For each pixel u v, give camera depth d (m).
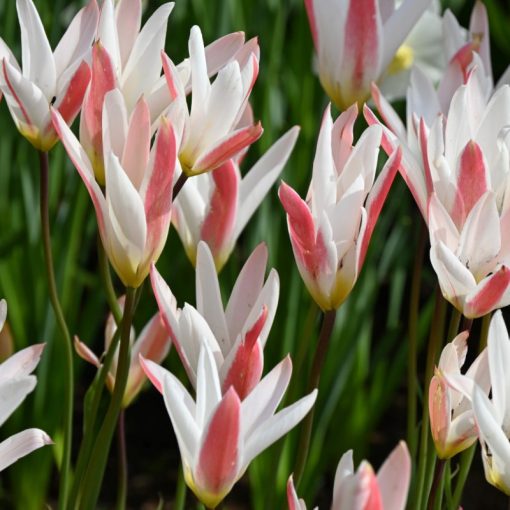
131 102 1.25
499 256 1.22
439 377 1.20
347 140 1.23
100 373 1.28
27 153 1.91
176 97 1.21
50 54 1.25
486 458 1.19
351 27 1.33
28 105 1.25
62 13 2.02
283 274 1.80
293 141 1.32
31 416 1.84
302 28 2.01
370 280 1.89
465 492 2.09
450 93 1.33
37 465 1.86
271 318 1.21
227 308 1.23
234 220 1.32
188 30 2.07
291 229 1.22
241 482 2.12
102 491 2.11
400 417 2.36
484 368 1.20
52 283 1.29
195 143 1.23
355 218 1.22
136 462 2.19
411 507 1.28
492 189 1.24
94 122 1.23
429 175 1.23
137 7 1.25
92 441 1.30
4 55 1.26
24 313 1.83
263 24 2.06
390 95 1.59
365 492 1.13
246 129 1.23
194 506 1.31
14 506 1.90
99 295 1.91
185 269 1.90
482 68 1.32
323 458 1.81
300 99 1.99
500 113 1.25
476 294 1.21
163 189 1.20
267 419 1.18
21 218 1.88
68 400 1.31
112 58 1.22
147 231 1.21
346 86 1.34
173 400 1.17
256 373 1.20
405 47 1.63
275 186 1.83
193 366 1.21
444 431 1.21
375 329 2.56
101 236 1.21
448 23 1.38
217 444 1.17
